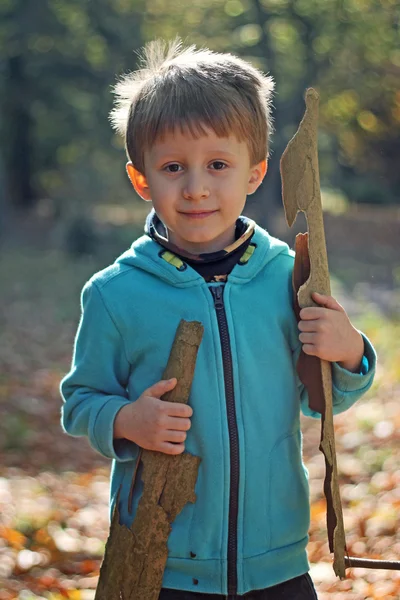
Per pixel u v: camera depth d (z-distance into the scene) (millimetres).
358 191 41719
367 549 5848
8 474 8141
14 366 13250
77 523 6648
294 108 29172
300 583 2932
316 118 2771
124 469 2918
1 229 34438
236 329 2873
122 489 2887
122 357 2938
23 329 16406
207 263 2951
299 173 2773
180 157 2773
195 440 2824
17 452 8953
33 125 39562
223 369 2844
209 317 2871
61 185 42938
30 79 32125
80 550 6109
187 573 2820
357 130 33812
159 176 2812
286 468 2891
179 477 2754
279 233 30406
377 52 28000
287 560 2889
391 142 40219
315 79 28703
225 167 2795
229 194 2793
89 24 29500
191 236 2824
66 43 30094
